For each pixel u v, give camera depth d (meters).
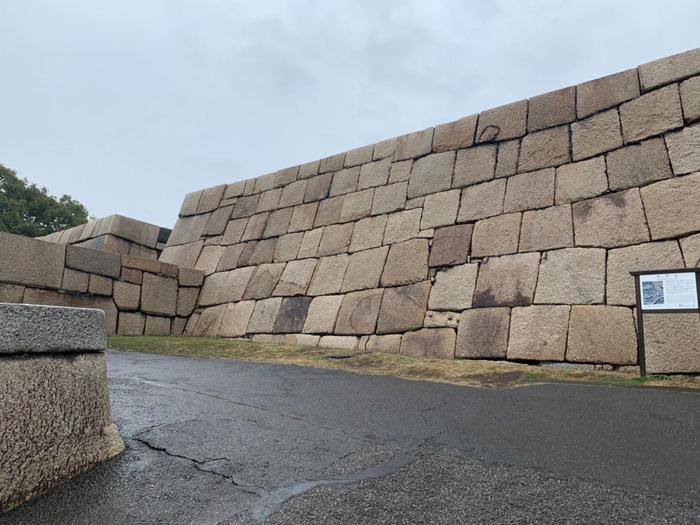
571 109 7.82
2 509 2.26
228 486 2.54
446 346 7.03
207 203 12.69
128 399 4.16
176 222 12.98
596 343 5.92
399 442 3.22
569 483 2.54
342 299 8.70
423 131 9.59
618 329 5.86
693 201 6.02
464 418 3.75
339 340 8.30
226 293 10.61
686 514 2.20
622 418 3.58
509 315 6.72
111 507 2.32
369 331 8.02
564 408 3.92
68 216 24.89
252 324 9.69
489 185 8.09
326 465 2.82
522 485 2.53
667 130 6.64
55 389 2.62
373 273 8.58
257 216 11.38
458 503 2.33
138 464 2.82
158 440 3.19
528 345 6.35
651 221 6.24
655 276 5.20
